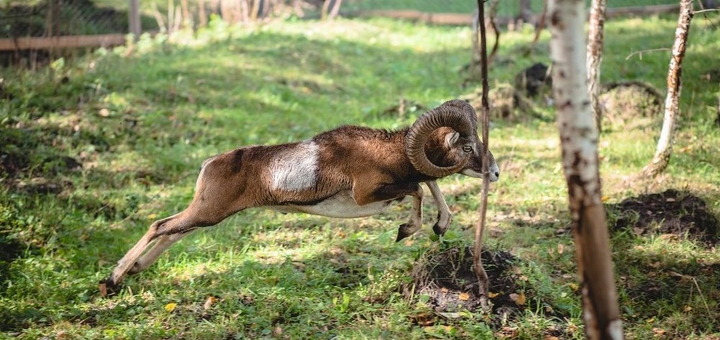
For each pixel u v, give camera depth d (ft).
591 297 14.28
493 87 40.45
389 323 19.75
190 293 21.70
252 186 21.47
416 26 63.82
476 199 28.84
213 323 20.07
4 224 25.26
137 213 28.04
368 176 21.09
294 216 27.68
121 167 31.94
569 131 13.98
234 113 39.14
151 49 51.16
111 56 47.75
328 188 21.35
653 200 26.43
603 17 32.96
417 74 48.70
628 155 32.58
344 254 24.20
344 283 22.33
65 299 21.61
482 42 18.44
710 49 47.32
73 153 32.42
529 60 49.49
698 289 20.70
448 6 70.85
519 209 27.94
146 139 34.81
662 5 64.34
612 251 23.82
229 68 46.34
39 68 42.06
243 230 26.61
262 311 20.44
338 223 27.04
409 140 19.92
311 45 54.08
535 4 68.28
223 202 21.48
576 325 19.80
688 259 23.30
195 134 36.14
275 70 47.24
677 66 28.30
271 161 21.39
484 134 18.85
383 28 62.13
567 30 13.67
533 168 31.89
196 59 48.11
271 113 40.04
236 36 56.65
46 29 47.16
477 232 19.35
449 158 21.27
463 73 47.91
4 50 44.24
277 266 23.16
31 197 27.89
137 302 21.40
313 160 21.24
